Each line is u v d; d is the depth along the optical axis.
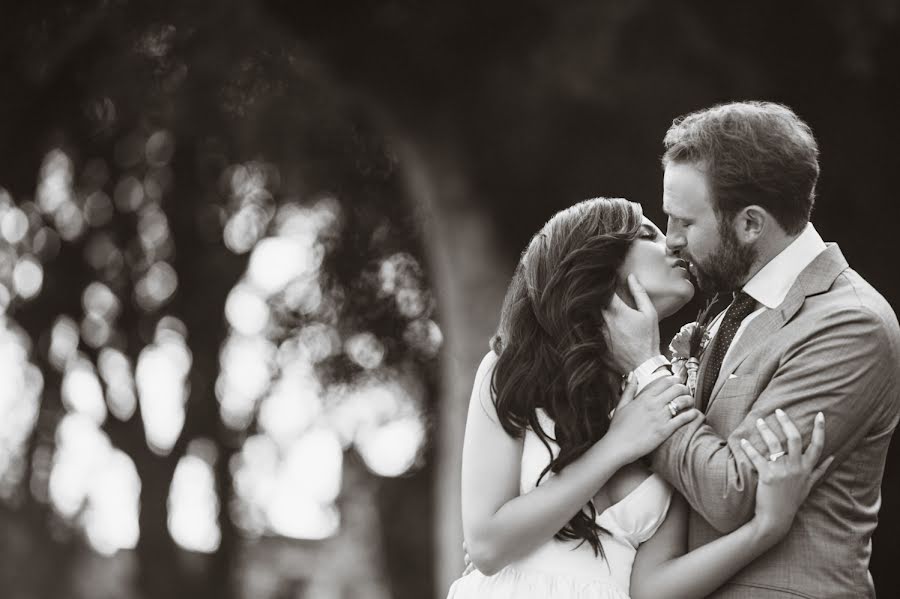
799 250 3.94
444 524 13.84
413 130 13.38
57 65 14.62
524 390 3.85
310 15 12.70
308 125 15.26
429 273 16.75
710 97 12.91
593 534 3.83
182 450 18.16
